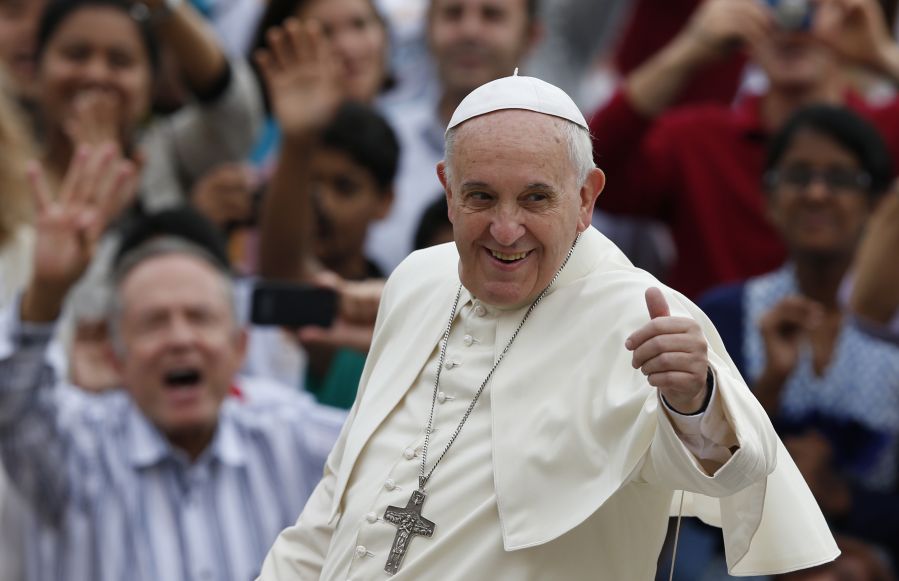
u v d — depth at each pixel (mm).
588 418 11977
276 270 25938
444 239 24625
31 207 25312
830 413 23375
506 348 12727
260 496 21938
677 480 11188
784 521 12117
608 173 27859
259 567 21641
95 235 21484
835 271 24156
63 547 21266
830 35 27391
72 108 26312
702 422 10938
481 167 11898
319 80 25875
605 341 12195
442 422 12852
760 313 24031
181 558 21406
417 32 32688
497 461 12227
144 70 26797
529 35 29156
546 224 11977
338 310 22094
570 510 11828
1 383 21047
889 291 23828
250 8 33375
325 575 13125
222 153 28750
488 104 12047
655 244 29766
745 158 27906
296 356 25938
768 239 27672
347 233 26719
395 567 12477
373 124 26766
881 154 24469
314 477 22250
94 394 23250
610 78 34156
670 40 33406
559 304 12633
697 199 27828
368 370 14047
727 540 11797
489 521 12250
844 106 25688
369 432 13219
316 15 29297
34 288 21219
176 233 23297
